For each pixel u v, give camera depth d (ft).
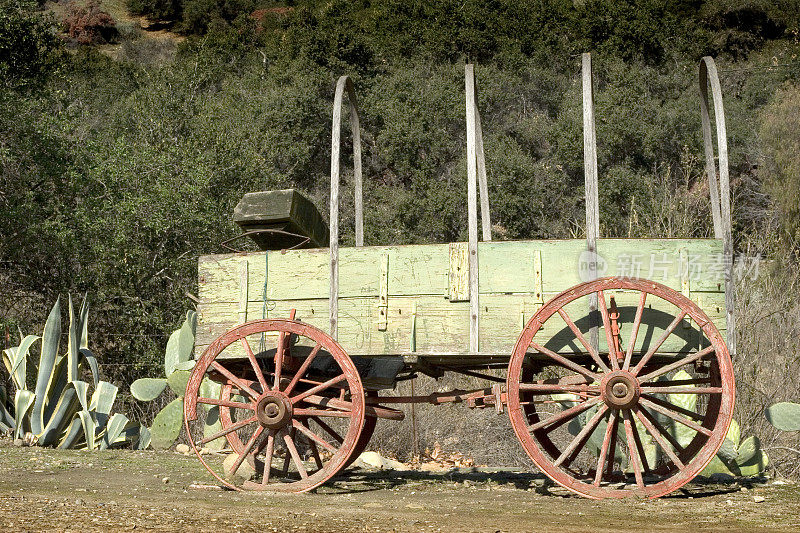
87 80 116.37
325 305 20.53
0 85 53.11
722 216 19.30
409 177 95.55
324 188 91.81
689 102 96.17
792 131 87.81
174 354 29.40
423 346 19.83
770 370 28.27
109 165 47.57
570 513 16.88
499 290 19.65
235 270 21.11
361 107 101.24
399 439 32.91
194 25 211.41
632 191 79.41
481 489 21.13
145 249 46.57
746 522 15.76
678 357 19.33
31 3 66.28
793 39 129.90
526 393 23.35
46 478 21.70
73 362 30.78
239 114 81.20
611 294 19.36
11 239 45.57
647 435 24.14
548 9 128.06
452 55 121.90
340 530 14.32
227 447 30.42
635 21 120.06
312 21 137.18
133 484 20.94
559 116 102.83
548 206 87.51
